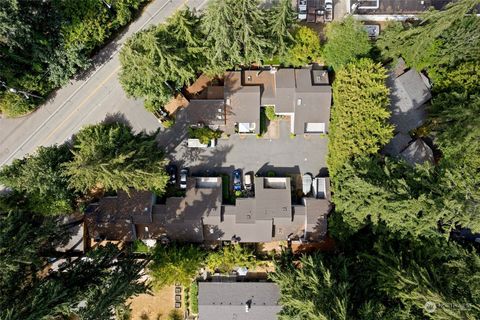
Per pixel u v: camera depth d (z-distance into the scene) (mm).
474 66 36156
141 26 42031
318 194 40312
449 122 36469
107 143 31984
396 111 39688
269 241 40250
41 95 40844
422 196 28484
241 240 40062
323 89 38656
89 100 41969
